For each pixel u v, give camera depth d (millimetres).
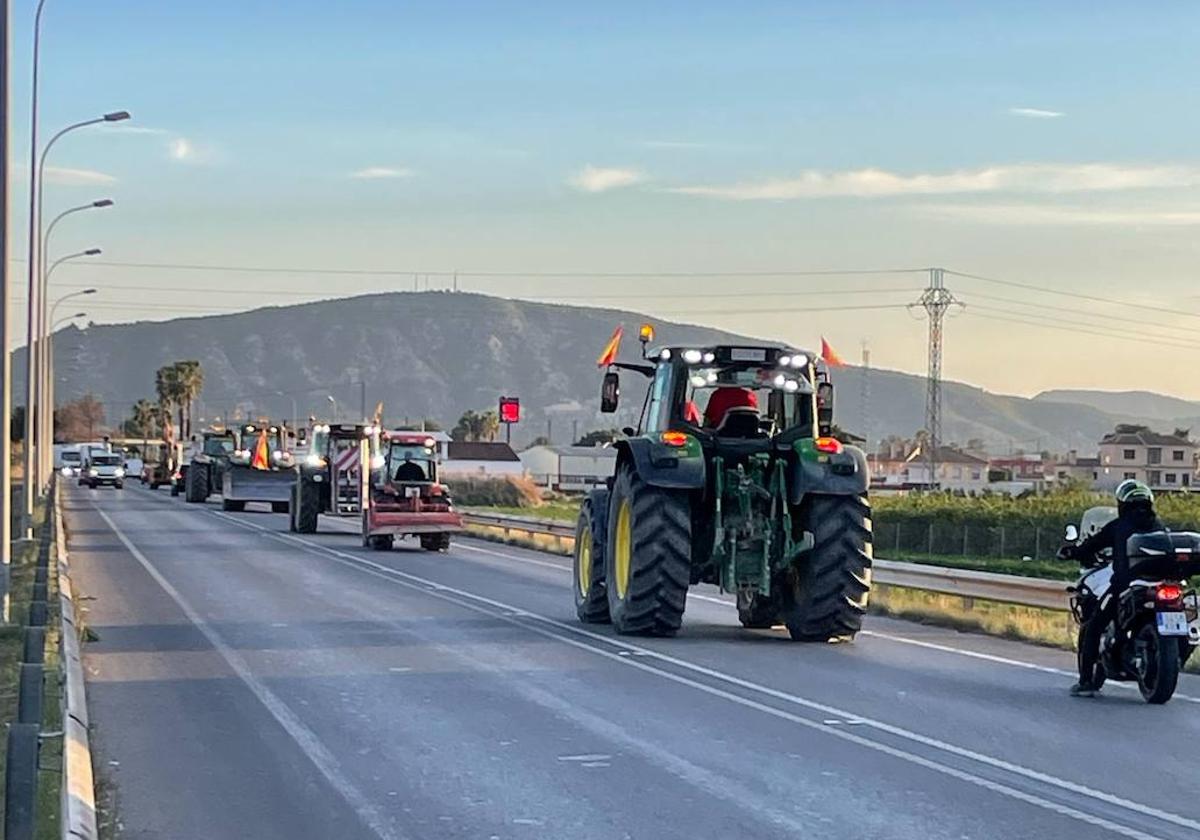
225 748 11586
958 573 22484
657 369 19547
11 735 6441
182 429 152000
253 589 25281
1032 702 13836
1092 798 9922
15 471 87812
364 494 38219
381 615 21188
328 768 10883
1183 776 10602
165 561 31750
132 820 9398
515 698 13906
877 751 11469
